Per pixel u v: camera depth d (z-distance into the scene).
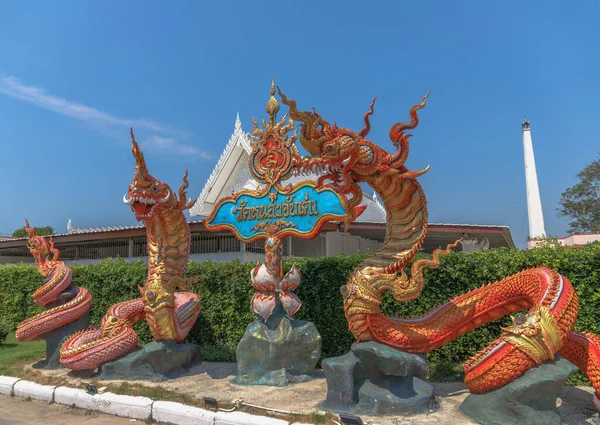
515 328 5.02
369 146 6.03
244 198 8.20
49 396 7.20
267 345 7.42
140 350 8.15
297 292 9.21
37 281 14.57
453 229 15.36
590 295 7.00
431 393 5.73
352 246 18.75
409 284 6.00
